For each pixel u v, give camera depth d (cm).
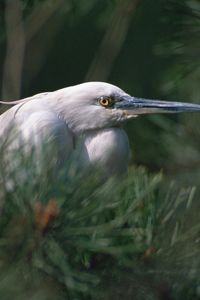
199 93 985
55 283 538
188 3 904
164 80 1048
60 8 1088
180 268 554
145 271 553
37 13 1105
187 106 828
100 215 532
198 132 973
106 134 826
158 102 828
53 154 531
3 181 502
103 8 1080
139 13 1116
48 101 820
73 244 512
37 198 505
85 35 1198
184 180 927
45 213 498
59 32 1198
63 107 815
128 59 1160
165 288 561
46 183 509
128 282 558
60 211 507
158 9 1110
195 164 955
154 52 1044
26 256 508
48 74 1211
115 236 528
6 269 499
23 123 793
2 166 506
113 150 826
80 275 526
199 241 556
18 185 503
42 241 504
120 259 546
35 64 1188
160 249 552
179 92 995
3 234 497
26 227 498
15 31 1005
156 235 555
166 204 571
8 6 964
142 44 1148
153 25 1130
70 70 1212
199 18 909
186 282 560
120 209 548
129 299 559
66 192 507
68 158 568
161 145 973
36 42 1180
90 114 818
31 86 1206
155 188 580
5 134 604
